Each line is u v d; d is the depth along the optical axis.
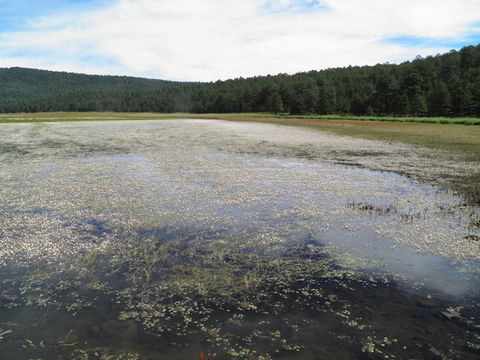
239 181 18.97
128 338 6.31
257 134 51.59
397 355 6.01
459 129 56.69
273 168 23.09
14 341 6.18
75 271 8.72
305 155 29.56
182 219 12.67
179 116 124.88
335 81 181.12
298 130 59.91
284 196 16.03
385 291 8.13
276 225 12.27
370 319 7.04
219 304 7.48
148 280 8.36
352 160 26.97
